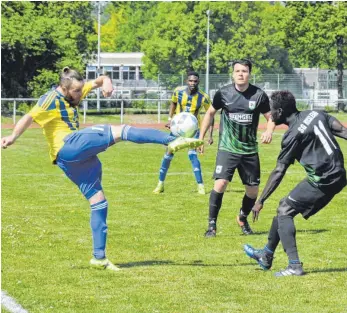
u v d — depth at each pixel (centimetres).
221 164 1330
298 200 1014
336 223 1468
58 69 6209
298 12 6719
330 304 885
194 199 1794
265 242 1284
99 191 1062
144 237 1323
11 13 6128
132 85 7831
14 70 6031
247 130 1325
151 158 2798
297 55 7394
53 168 2488
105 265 1062
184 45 7412
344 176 1004
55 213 1586
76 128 1052
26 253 1176
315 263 1105
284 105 1004
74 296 918
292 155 1004
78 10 7069
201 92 1919
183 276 1020
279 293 930
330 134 998
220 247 1236
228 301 896
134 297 913
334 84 6712
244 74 1309
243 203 1356
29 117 1030
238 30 7369
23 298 909
